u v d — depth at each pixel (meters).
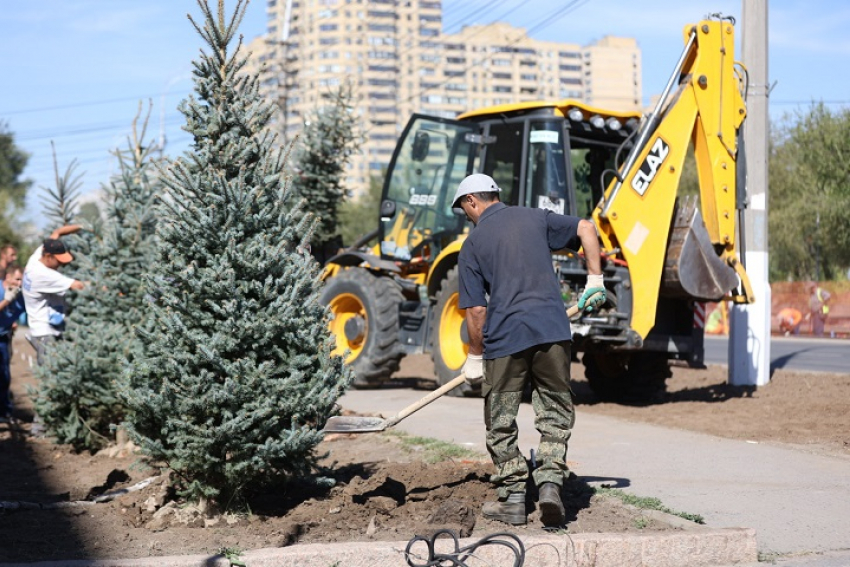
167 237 5.36
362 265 12.96
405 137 12.45
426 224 12.18
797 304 32.38
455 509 5.03
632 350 10.54
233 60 5.58
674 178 10.30
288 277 5.41
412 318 11.99
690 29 10.45
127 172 8.62
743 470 6.66
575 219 5.27
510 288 5.12
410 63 80.62
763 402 10.31
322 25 75.19
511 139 11.23
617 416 9.64
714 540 4.80
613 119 11.20
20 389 13.86
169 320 5.16
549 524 4.95
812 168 34.22
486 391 5.23
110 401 7.66
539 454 5.06
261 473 5.49
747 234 11.94
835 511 5.57
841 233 33.38
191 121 5.52
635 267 10.18
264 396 5.21
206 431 5.08
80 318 8.13
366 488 5.83
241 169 5.44
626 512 5.39
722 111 10.45
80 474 7.12
